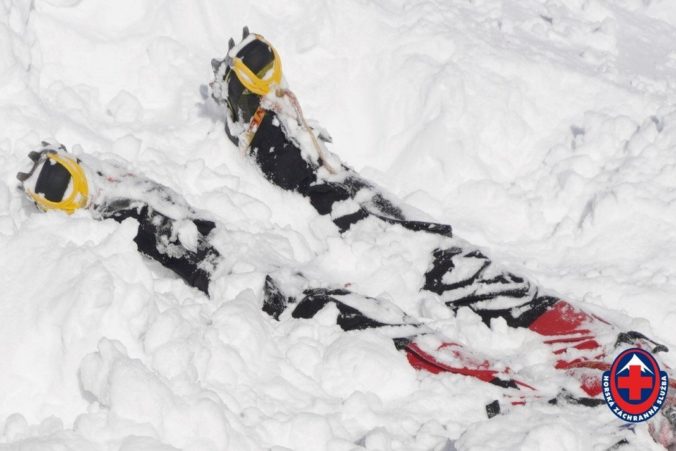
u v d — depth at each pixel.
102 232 6.32
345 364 6.07
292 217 7.81
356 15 9.77
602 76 10.23
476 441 5.16
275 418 5.52
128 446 4.82
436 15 10.17
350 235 7.49
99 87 8.67
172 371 5.41
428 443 5.60
